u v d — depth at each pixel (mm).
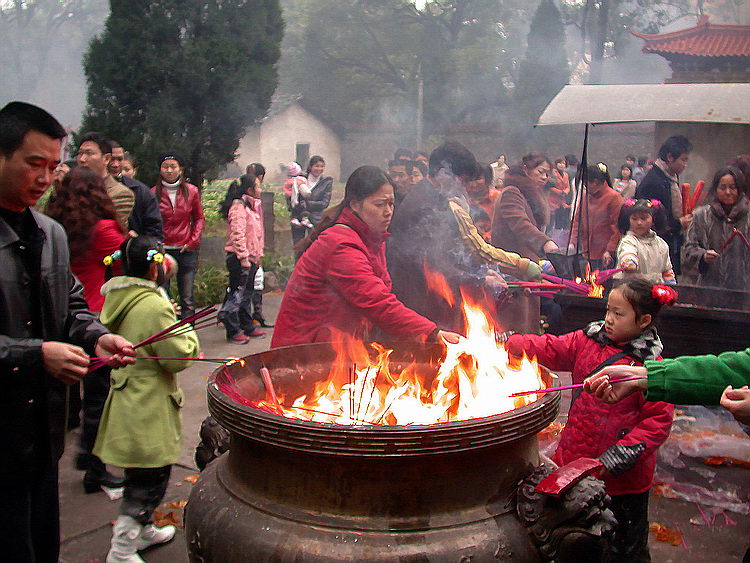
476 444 1903
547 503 2012
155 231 5035
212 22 9172
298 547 1910
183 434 4359
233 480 2174
